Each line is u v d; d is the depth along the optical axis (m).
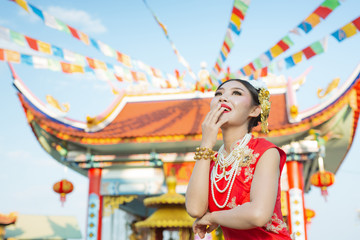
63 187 11.94
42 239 26.80
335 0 5.24
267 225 2.15
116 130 12.89
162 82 8.05
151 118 13.82
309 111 11.23
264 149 2.23
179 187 12.02
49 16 5.55
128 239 15.57
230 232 2.27
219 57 7.28
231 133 2.43
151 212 17.62
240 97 2.45
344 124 11.41
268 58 6.50
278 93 14.25
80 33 6.07
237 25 6.37
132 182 12.51
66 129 12.07
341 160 13.76
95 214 12.25
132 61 7.07
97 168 12.70
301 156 11.31
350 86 10.63
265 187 2.08
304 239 10.82
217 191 2.30
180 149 12.45
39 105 12.27
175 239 10.05
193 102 14.69
